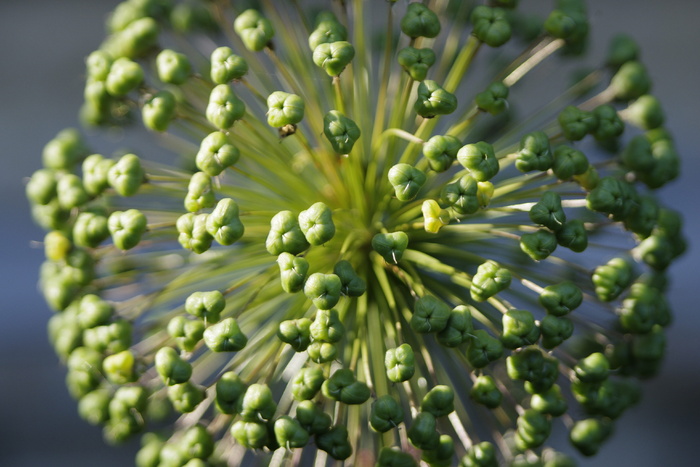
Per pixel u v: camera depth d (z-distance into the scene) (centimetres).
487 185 35
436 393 35
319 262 38
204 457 36
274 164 37
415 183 35
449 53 38
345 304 37
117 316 36
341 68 35
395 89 39
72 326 37
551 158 35
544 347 35
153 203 38
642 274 38
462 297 38
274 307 38
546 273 38
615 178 36
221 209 35
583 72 39
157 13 39
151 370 37
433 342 38
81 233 36
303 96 37
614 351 37
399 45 39
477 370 36
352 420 37
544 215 35
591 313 38
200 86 38
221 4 38
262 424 35
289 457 38
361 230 38
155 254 38
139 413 36
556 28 37
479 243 38
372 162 37
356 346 36
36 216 38
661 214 38
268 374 36
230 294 38
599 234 38
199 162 35
